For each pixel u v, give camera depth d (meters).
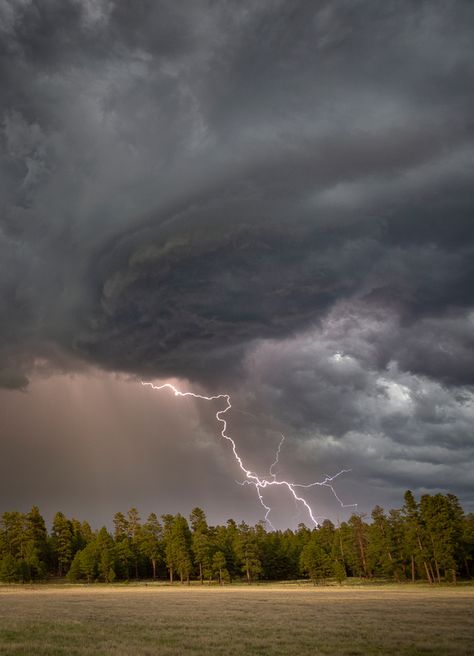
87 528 140.00
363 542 109.25
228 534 124.06
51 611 38.97
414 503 93.69
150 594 65.25
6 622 31.02
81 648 21.75
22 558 105.50
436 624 29.83
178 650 21.20
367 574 106.94
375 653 20.91
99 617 34.34
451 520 88.88
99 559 106.25
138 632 26.98
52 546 118.62
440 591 66.38
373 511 100.81
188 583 101.00
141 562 115.44
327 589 77.06
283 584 96.12
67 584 98.69
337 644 23.12
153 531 115.69
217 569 102.00
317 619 33.09
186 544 110.12
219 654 20.52
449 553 85.31
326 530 134.88
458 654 20.34
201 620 32.72
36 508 111.38
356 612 37.50
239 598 55.16
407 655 20.39
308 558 97.50
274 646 22.59
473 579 91.94
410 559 101.75
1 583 96.88
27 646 21.88
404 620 31.98
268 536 121.94
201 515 121.81
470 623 30.28
